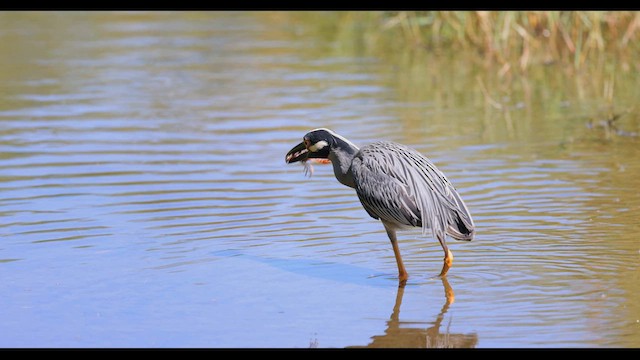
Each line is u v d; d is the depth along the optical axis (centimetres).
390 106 1978
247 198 1385
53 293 1030
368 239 1204
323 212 1317
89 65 2456
